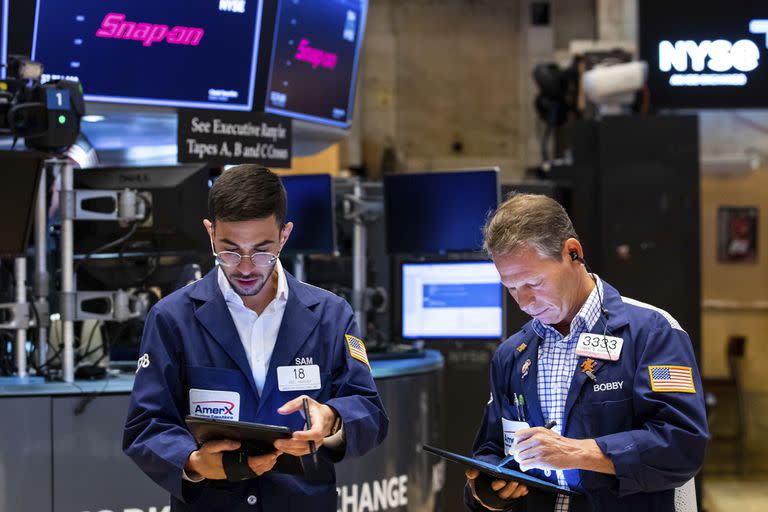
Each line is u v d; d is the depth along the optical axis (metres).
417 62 10.93
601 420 2.12
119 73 4.35
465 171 4.75
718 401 9.10
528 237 2.08
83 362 3.76
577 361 2.15
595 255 6.77
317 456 2.34
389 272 5.70
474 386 6.03
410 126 10.91
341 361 2.38
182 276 3.83
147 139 4.98
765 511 6.79
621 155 6.67
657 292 6.63
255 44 4.62
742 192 9.18
